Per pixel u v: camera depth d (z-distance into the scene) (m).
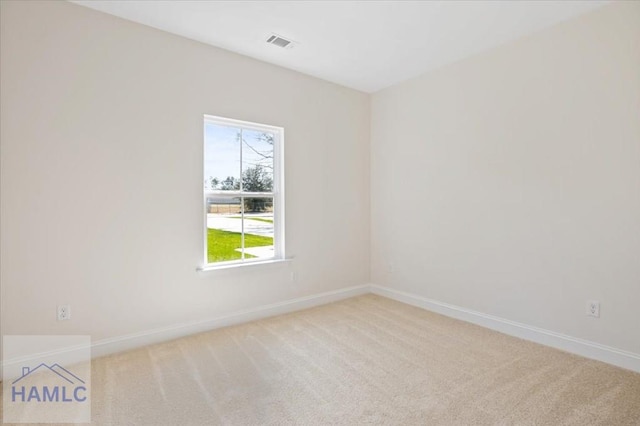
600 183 2.54
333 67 3.61
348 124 4.22
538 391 2.13
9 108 2.26
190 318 3.05
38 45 2.35
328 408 1.96
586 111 2.60
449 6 2.49
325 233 4.03
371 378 2.29
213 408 1.95
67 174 2.47
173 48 2.91
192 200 3.04
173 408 1.95
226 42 3.05
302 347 2.78
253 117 3.39
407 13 2.58
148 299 2.83
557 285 2.78
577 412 1.91
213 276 3.18
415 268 3.93
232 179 3.36
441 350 2.73
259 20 2.69
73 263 2.50
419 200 3.87
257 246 3.55
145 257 2.81
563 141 2.72
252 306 3.44
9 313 2.29
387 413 1.91
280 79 3.58
